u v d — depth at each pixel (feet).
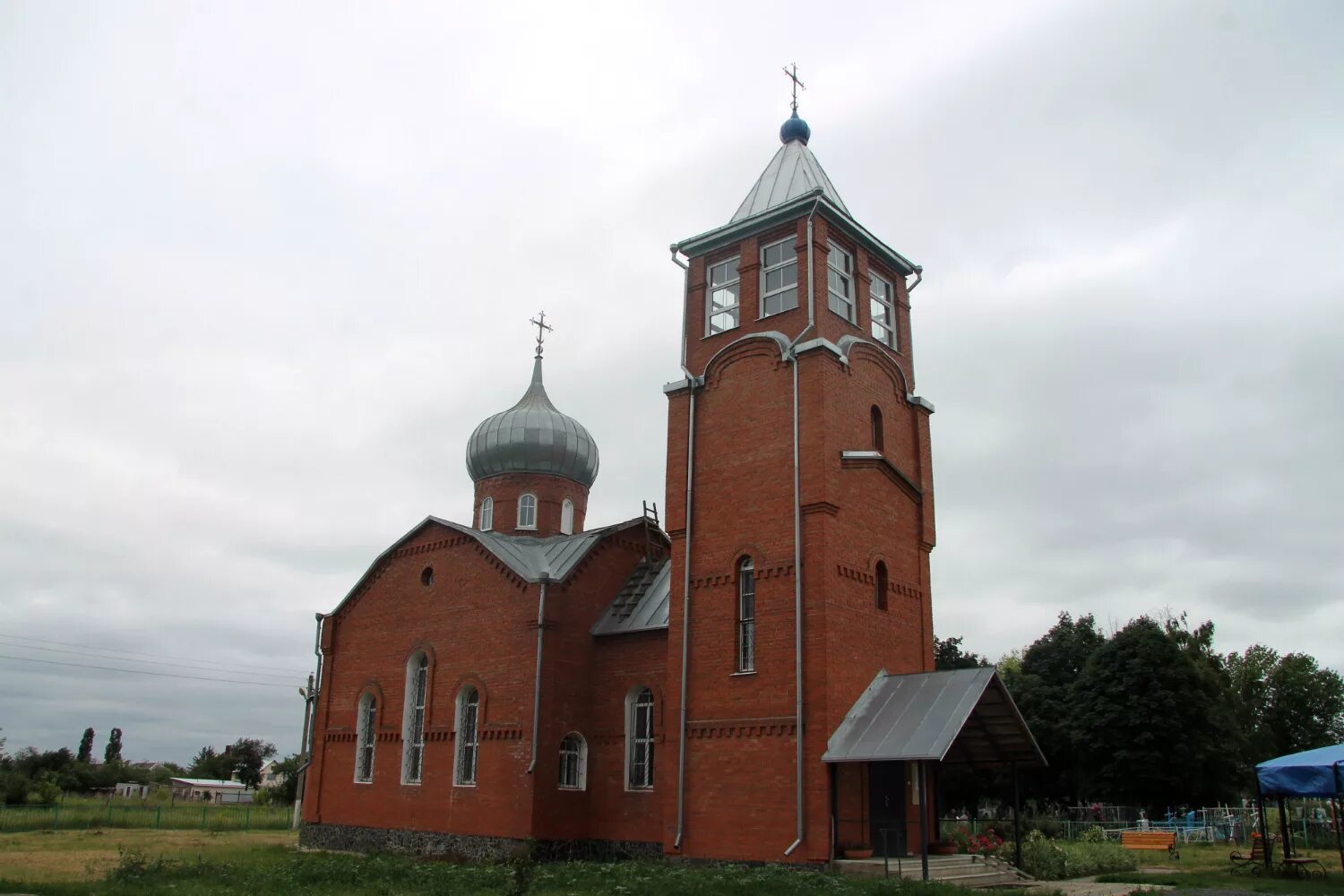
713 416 95.45
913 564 96.32
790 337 92.43
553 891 66.85
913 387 103.45
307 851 116.26
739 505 90.74
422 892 69.05
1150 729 171.32
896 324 103.35
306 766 126.93
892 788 84.64
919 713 77.77
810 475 86.07
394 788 113.91
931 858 80.74
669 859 86.17
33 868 93.35
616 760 101.24
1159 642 175.63
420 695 116.67
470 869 80.84
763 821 81.35
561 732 102.06
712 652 88.89
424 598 118.21
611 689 104.12
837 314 94.48
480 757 104.83
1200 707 171.63
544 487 133.28
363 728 121.60
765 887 64.13
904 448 99.04
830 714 79.87
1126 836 126.41
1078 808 174.40
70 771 343.67
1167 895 69.31
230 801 390.01
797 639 82.79
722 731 86.12
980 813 211.20
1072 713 183.73
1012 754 87.20
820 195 92.27
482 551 112.47
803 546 85.15
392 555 124.36
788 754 81.30
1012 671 241.14
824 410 87.25
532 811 97.71
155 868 81.00
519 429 134.00
